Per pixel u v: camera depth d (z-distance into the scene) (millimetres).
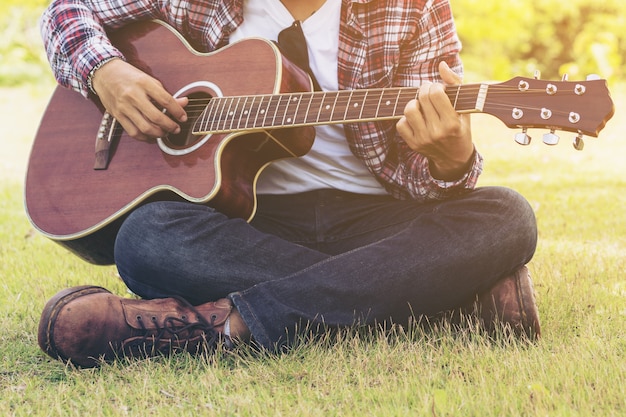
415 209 2525
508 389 1950
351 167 2598
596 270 3037
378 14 2541
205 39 2732
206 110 2496
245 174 2512
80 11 2771
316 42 2604
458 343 2271
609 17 12984
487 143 6973
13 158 6902
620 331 2402
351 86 2572
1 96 11367
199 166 2467
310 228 2574
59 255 3512
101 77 2590
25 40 13742
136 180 2529
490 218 2338
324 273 2295
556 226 3904
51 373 2252
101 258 2691
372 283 2289
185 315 2295
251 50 2562
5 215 4520
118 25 2781
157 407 1978
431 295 2324
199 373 2215
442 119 2160
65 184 2615
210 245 2314
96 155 2607
